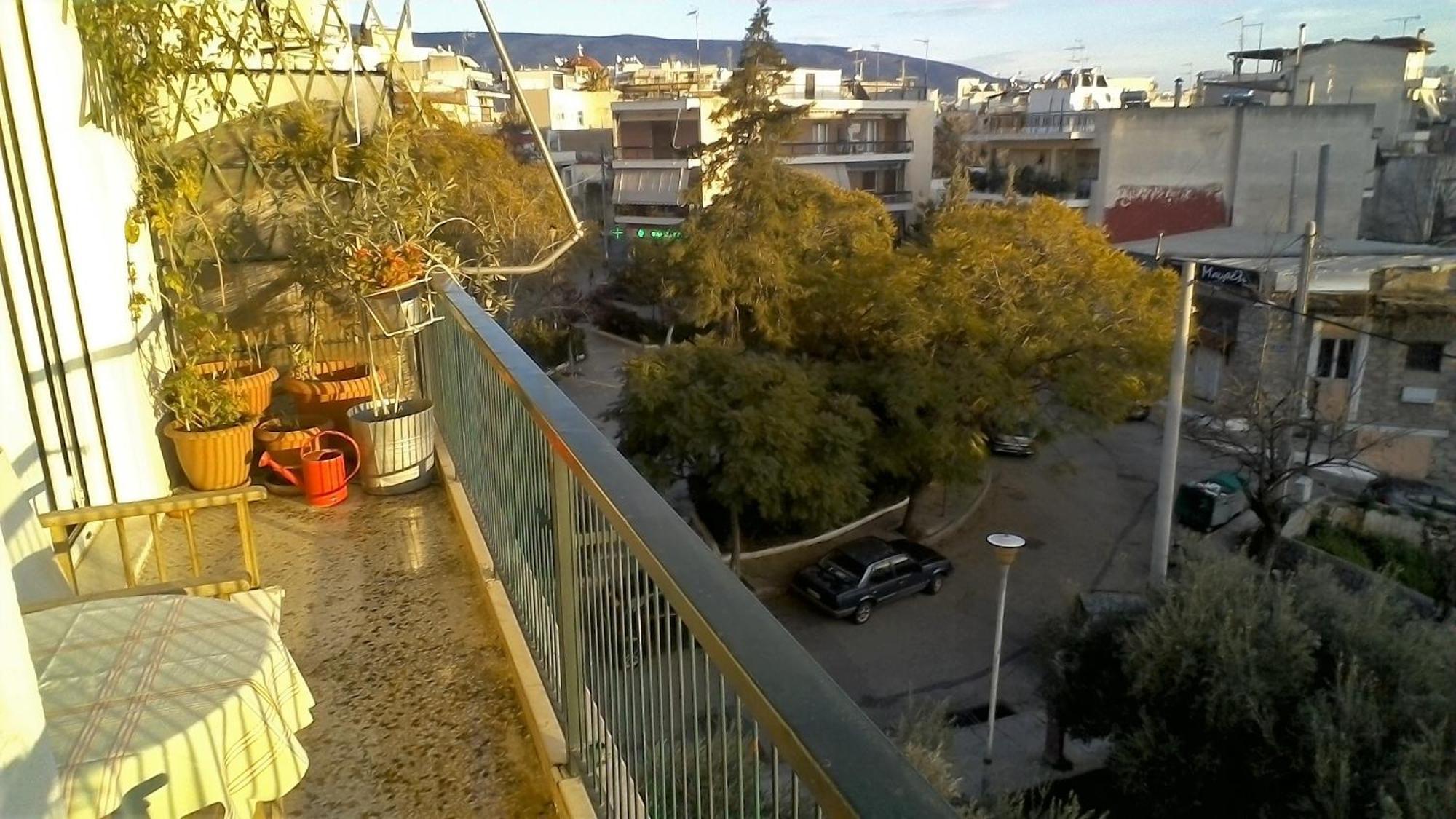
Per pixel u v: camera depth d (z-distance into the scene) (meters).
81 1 4.21
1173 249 23.84
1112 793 10.10
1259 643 8.30
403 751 2.62
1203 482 17.25
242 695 1.92
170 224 4.71
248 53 5.30
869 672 13.24
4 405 3.23
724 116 22.17
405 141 5.43
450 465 4.38
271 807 2.25
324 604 3.45
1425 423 16.53
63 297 3.76
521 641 2.98
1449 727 7.36
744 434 14.80
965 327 16.98
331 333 5.22
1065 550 16.88
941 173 42.91
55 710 1.85
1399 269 17.17
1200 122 27.17
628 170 35.41
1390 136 31.38
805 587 14.88
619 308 30.88
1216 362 19.14
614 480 1.37
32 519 2.74
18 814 1.15
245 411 4.69
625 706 1.54
